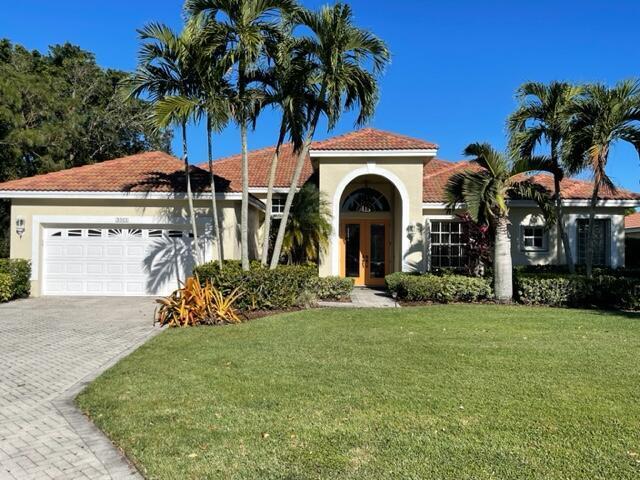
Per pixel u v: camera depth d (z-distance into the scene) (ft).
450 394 19.72
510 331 33.40
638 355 26.35
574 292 46.65
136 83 44.01
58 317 42.09
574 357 25.90
